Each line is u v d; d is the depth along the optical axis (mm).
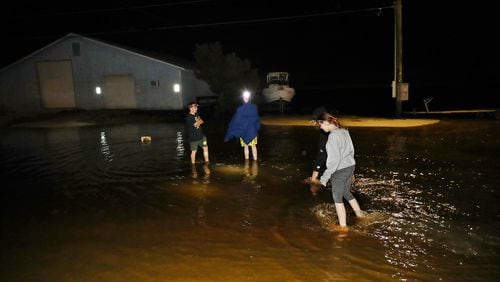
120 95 28078
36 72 29172
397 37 19500
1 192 8008
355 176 8344
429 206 6375
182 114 25094
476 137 13008
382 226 5637
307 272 4453
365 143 12492
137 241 5434
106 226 6016
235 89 26672
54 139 15891
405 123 17422
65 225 6105
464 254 4738
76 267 4734
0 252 5207
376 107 27391
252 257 4855
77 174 9414
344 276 4340
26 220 6375
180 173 9180
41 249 5270
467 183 7602
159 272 4551
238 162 10281
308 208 6512
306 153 11297
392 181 7898
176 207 6770
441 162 9461
